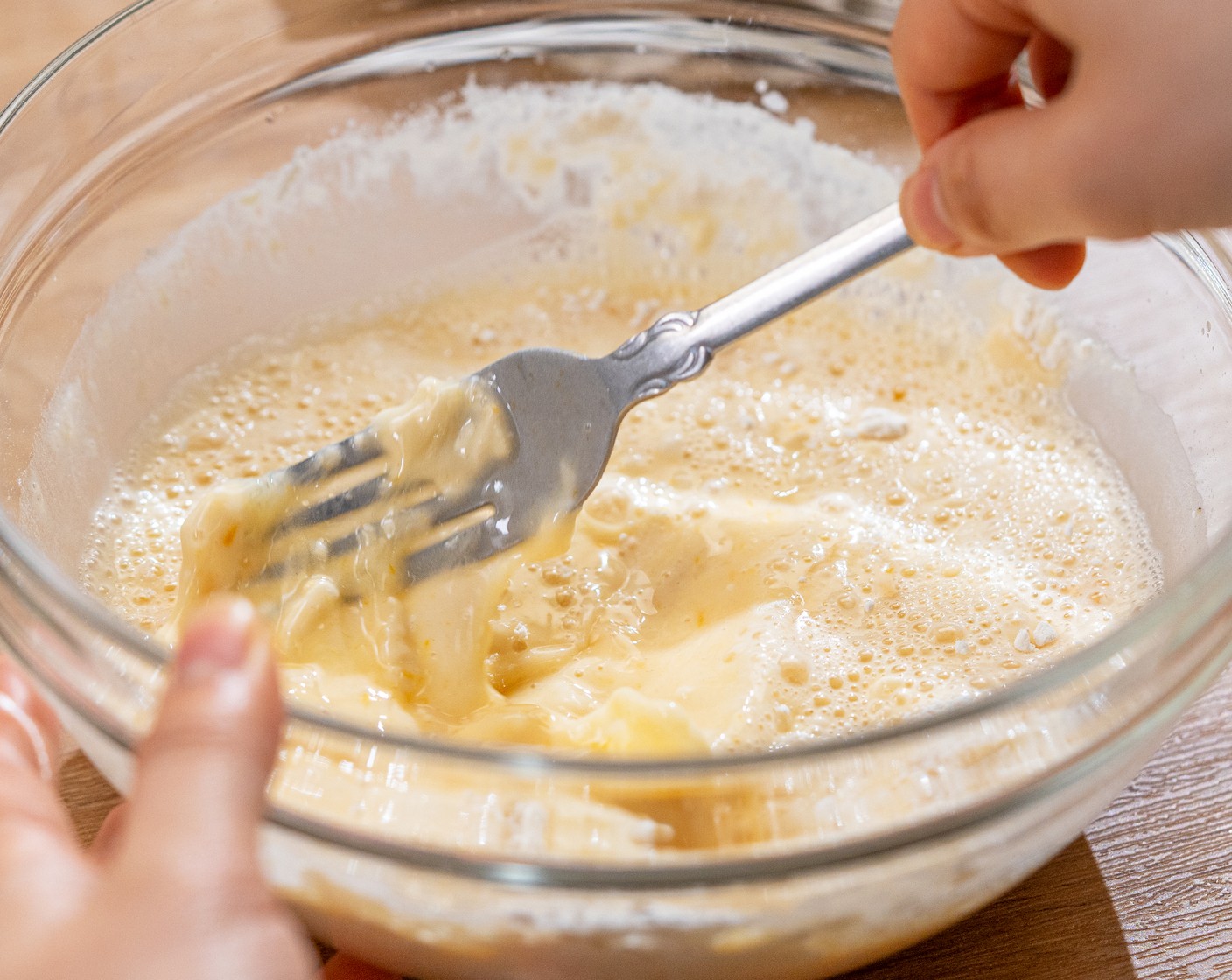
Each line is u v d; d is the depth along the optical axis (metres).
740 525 0.33
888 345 0.36
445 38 0.35
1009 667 0.30
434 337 0.37
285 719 0.24
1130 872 0.30
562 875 0.24
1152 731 0.26
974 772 0.25
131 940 0.22
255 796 0.23
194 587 0.30
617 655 0.31
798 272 0.30
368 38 0.35
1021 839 0.26
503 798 0.24
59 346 0.32
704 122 0.37
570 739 0.29
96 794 0.30
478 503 0.30
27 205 0.31
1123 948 0.29
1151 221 0.26
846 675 0.30
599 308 0.38
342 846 0.25
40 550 0.30
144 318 0.34
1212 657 0.26
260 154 0.35
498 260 0.38
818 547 0.32
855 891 0.25
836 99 0.36
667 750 0.28
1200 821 0.30
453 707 0.30
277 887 0.26
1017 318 0.35
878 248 0.29
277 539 0.30
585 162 0.37
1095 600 0.32
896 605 0.32
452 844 0.24
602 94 0.37
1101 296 0.34
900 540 0.33
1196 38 0.25
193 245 0.34
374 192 0.37
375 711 0.29
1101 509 0.33
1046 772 0.25
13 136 0.31
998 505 0.33
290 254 0.36
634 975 0.26
